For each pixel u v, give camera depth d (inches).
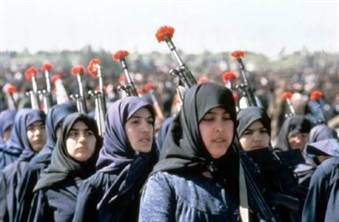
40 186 410.3
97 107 468.4
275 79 1923.0
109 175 378.3
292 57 2178.9
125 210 375.2
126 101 380.2
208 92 287.1
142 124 378.3
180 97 356.5
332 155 422.0
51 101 584.7
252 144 406.9
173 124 294.5
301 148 520.1
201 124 288.5
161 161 293.9
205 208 286.8
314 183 380.5
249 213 294.2
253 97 474.6
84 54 2385.6
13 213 457.4
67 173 408.2
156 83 1911.9
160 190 288.2
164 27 366.6
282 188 381.1
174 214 287.6
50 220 410.6
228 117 289.6
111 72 1665.8
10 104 791.1
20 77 2196.1
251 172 323.3
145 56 2854.3
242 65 480.1
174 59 388.8
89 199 376.2
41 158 446.6
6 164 535.5
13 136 538.9
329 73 2148.1
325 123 590.6
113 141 380.8
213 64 2559.1
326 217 376.8
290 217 350.3
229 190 292.4
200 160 288.8
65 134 411.2
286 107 803.4
